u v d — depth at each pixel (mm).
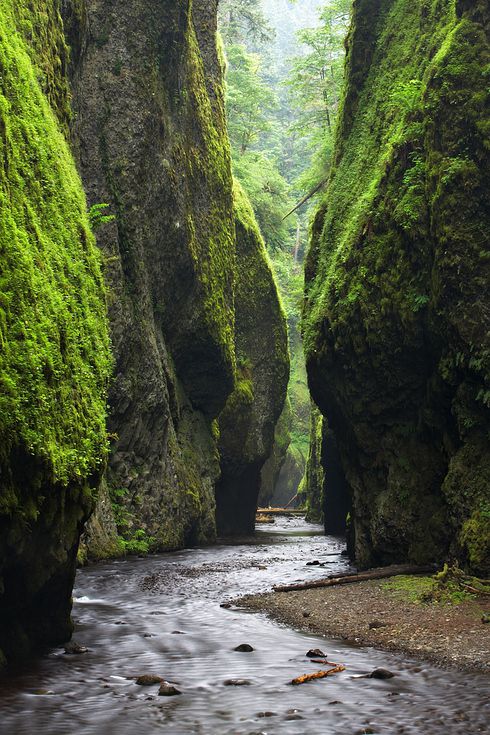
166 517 23078
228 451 32500
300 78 38625
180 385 27406
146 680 7492
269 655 8875
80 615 11492
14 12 13922
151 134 24109
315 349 19062
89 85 23203
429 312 15078
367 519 17125
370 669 8141
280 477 60438
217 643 9586
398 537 15398
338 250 18984
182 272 26078
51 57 15523
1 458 7117
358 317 17016
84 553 18125
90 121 23016
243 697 7043
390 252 16469
